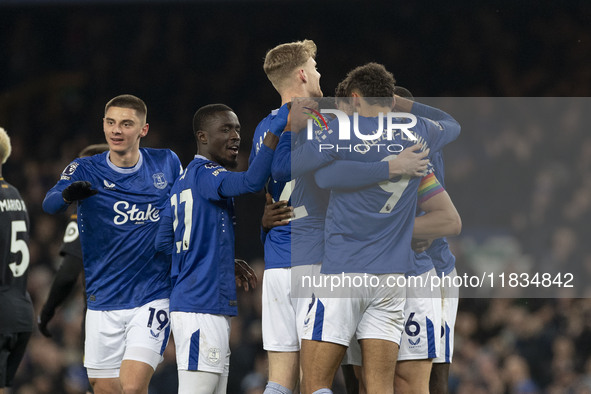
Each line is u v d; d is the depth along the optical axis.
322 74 51.03
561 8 49.84
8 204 18.62
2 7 53.88
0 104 52.47
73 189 15.83
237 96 51.94
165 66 52.88
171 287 16.86
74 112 52.38
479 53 50.22
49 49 53.84
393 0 51.25
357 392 15.96
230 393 30.22
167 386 29.55
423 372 15.05
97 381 17.39
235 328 31.86
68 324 33.41
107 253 17.20
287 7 52.47
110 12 53.78
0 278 18.30
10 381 19.09
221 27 53.19
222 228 15.79
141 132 17.50
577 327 27.64
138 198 17.27
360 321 14.24
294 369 15.04
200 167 15.89
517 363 27.58
